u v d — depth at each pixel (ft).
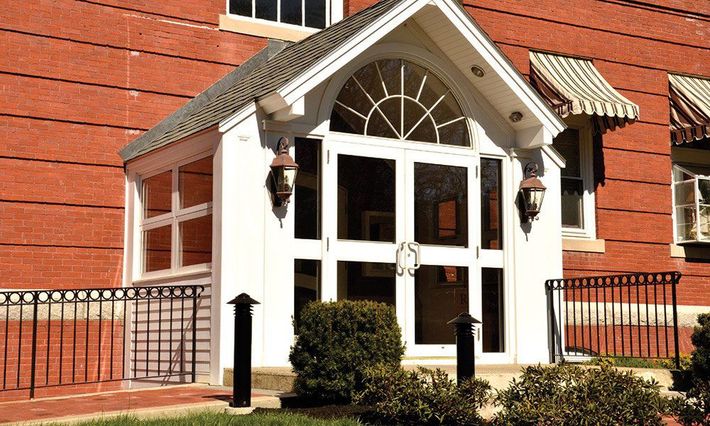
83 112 41.27
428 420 27.32
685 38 57.21
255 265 35.83
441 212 40.45
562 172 52.11
